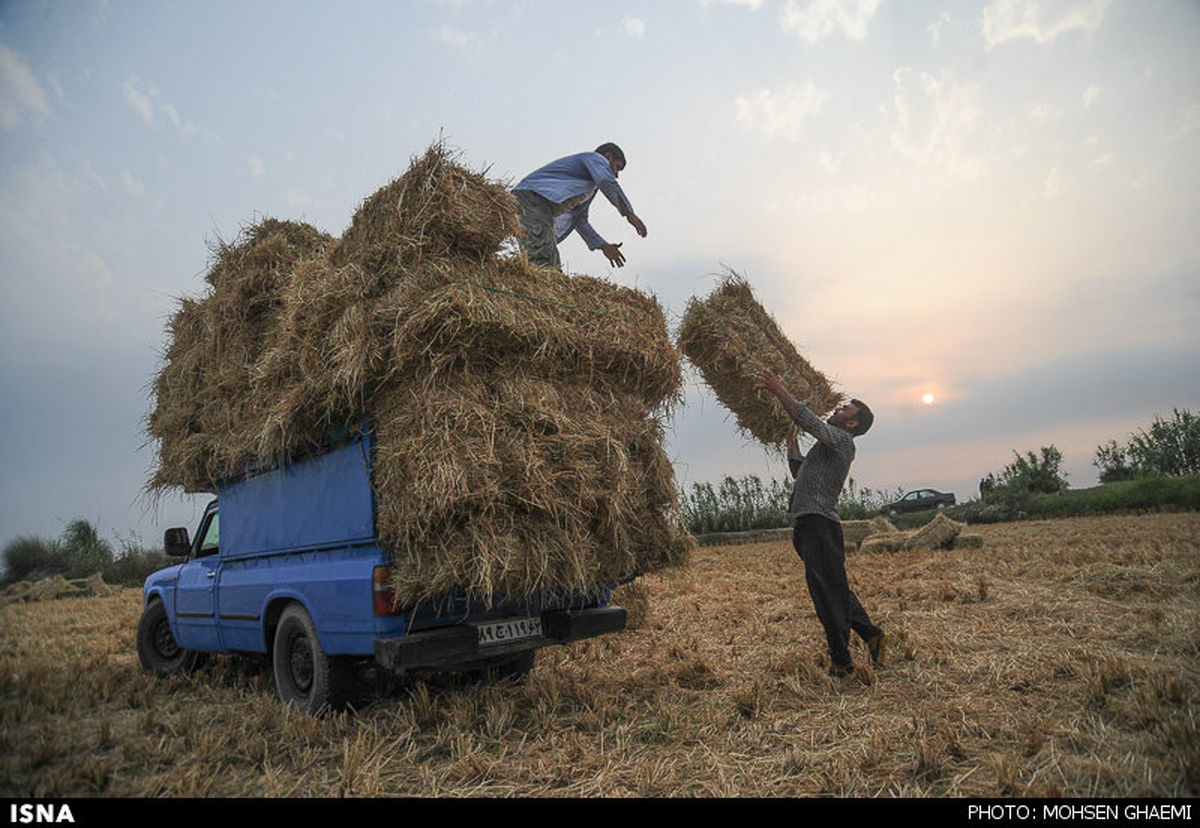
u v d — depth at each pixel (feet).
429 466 12.04
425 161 13.89
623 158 22.89
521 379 13.89
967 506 77.46
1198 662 14.51
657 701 14.61
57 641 27.02
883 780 10.32
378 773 11.12
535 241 20.25
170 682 18.99
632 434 15.10
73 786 10.96
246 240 18.29
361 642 13.10
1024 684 14.08
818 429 15.70
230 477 18.47
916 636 18.31
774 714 13.42
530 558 12.36
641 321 16.49
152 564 70.49
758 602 27.14
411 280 13.19
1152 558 28.14
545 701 14.76
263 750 12.27
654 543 15.72
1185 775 9.57
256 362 16.14
